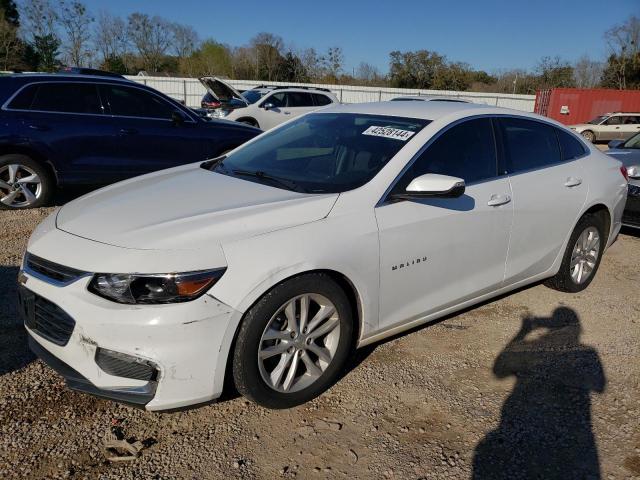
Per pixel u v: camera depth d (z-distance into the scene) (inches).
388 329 125.2
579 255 175.6
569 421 112.6
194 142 285.9
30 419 106.7
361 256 112.7
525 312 163.9
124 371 96.4
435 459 100.7
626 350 142.7
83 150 259.1
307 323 110.3
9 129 242.1
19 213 249.9
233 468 96.8
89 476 93.7
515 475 97.3
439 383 124.8
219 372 99.0
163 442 102.8
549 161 161.8
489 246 140.6
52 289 100.2
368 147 133.3
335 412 113.2
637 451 104.0
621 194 183.0
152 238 100.2
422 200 124.6
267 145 155.5
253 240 101.9
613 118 916.0
